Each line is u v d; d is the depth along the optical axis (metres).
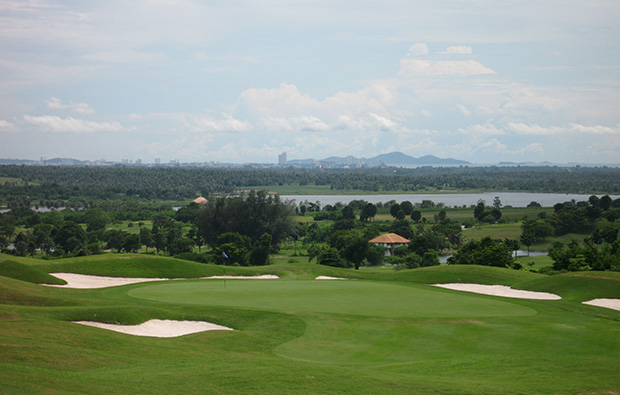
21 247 123.56
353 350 29.78
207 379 21.92
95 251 110.31
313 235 157.75
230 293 47.56
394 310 40.34
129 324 33.28
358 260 96.50
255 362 25.72
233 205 141.62
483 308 42.19
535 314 40.06
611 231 141.38
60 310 33.25
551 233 155.38
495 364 26.20
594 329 35.16
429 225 179.38
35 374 20.36
